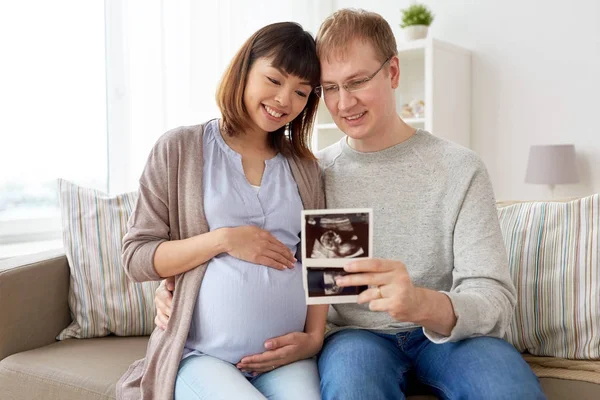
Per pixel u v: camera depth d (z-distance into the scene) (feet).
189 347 4.39
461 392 3.82
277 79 4.51
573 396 4.24
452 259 4.65
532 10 10.74
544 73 10.71
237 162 4.68
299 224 4.74
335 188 5.03
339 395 3.73
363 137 4.76
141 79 8.85
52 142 8.36
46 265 5.78
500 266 4.28
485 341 4.02
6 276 5.34
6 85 7.82
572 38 10.37
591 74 10.23
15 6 7.83
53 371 4.94
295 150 5.06
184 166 4.60
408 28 10.85
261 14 10.78
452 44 10.73
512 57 11.03
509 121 11.17
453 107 10.94
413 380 4.57
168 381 4.10
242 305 4.23
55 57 8.29
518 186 11.15
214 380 3.94
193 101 9.49
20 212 8.16
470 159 4.61
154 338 4.53
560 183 9.78
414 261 4.69
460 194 4.52
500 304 4.07
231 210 4.47
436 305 3.83
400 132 4.96
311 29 12.25
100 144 8.89
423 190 4.70
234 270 4.27
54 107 8.34
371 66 4.53
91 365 5.01
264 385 4.22
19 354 5.32
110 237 6.06
